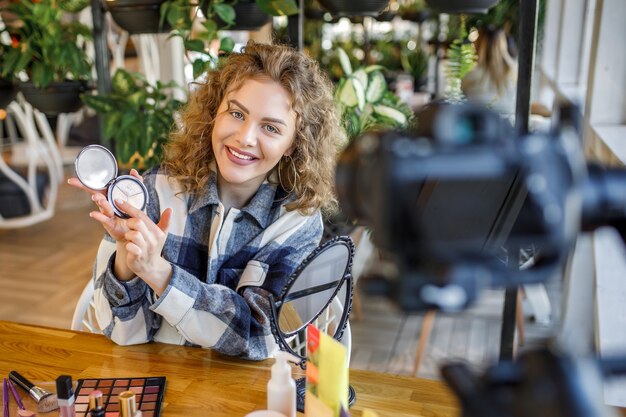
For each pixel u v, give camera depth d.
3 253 3.58
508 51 3.01
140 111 2.47
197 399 1.11
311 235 1.45
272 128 1.33
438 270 0.40
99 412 0.95
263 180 1.45
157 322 1.34
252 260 1.38
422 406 1.10
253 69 1.32
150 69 3.74
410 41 4.97
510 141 0.40
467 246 0.40
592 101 2.08
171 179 1.42
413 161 0.39
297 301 1.08
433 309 0.41
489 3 1.95
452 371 0.47
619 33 2.00
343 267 1.11
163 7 2.20
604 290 1.83
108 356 1.26
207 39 2.24
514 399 0.42
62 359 1.24
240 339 1.25
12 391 1.11
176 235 1.39
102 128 2.56
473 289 0.40
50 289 3.15
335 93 2.33
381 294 0.42
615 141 1.80
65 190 4.60
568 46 3.33
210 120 1.40
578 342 0.45
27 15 2.68
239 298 1.28
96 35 2.46
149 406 1.07
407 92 4.18
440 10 1.98
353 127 2.27
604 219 0.44
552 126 0.43
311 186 1.43
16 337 1.33
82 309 1.52
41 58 2.76
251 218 1.42
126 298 1.26
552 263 0.42
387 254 0.41
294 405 0.97
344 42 4.55
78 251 3.63
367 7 2.13
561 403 0.39
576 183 0.41
